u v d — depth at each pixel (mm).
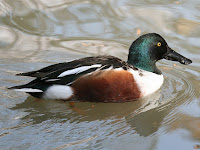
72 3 18094
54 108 10570
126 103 11078
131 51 11875
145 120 10219
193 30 15695
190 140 9195
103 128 9625
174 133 9562
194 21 16391
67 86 10625
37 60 13469
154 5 18094
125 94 10844
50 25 16094
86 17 16797
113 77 10594
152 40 11781
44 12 17016
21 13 16828
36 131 9273
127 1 18594
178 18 16703
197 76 13023
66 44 14812
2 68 12781
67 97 10727
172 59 12320
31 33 15438
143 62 11789
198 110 10820
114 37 15367
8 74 12406
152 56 11859
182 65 13969
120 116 10359
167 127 9875
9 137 8914
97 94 10688
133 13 17188
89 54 13961
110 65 10836
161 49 12000
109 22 16438
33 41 14852
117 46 14625
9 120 9758
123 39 15164
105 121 10023
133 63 11859
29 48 14352
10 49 14188
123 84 10688
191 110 10828
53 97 10758
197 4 18156
